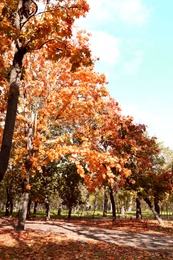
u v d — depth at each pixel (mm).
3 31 5129
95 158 8891
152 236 14383
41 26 5516
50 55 6137
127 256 8914
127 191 19812
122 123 21297
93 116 12742
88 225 19797
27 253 8594
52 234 13078
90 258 8359
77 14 5844
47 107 12844
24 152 13031
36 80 13352
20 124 13969
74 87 11766
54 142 12477
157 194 20734
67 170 29453
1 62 6230
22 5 5500
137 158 20797
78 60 5668
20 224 13570
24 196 13891
